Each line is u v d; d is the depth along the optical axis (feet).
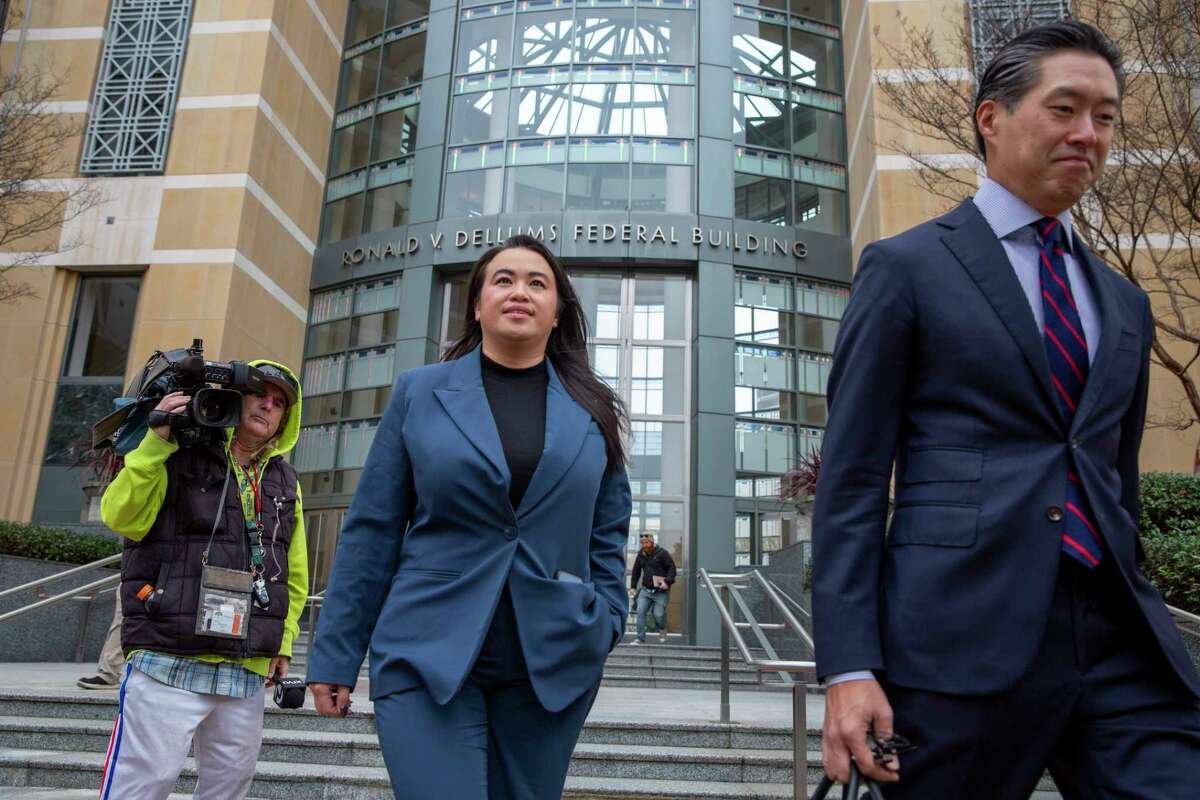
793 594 33.24
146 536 8.80
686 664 35.83
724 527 47.65
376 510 6.86
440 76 56.75
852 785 4.41
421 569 6.47
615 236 51.42
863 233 51.11
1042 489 4.66
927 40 34.65
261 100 53.88
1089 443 4.82
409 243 53.62
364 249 55.77
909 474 5.02
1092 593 4.65
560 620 6.31
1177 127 26.58
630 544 48.44
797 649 30.89
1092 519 4.70
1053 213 5.39
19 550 31.19
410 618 6.28
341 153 61.26
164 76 54.49
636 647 37.78
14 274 51.85
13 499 48.49
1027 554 4.56
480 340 7.92
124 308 51.93
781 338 51.93
